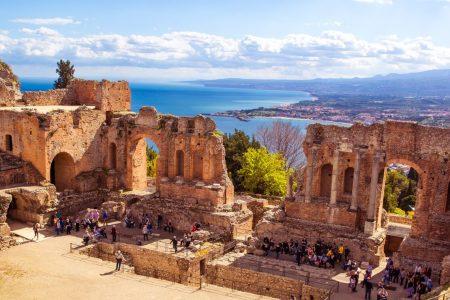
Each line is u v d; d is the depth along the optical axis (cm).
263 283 4138
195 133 5625
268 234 5000
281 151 8938
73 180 6009
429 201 4522
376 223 4800
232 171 8044
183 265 4434
